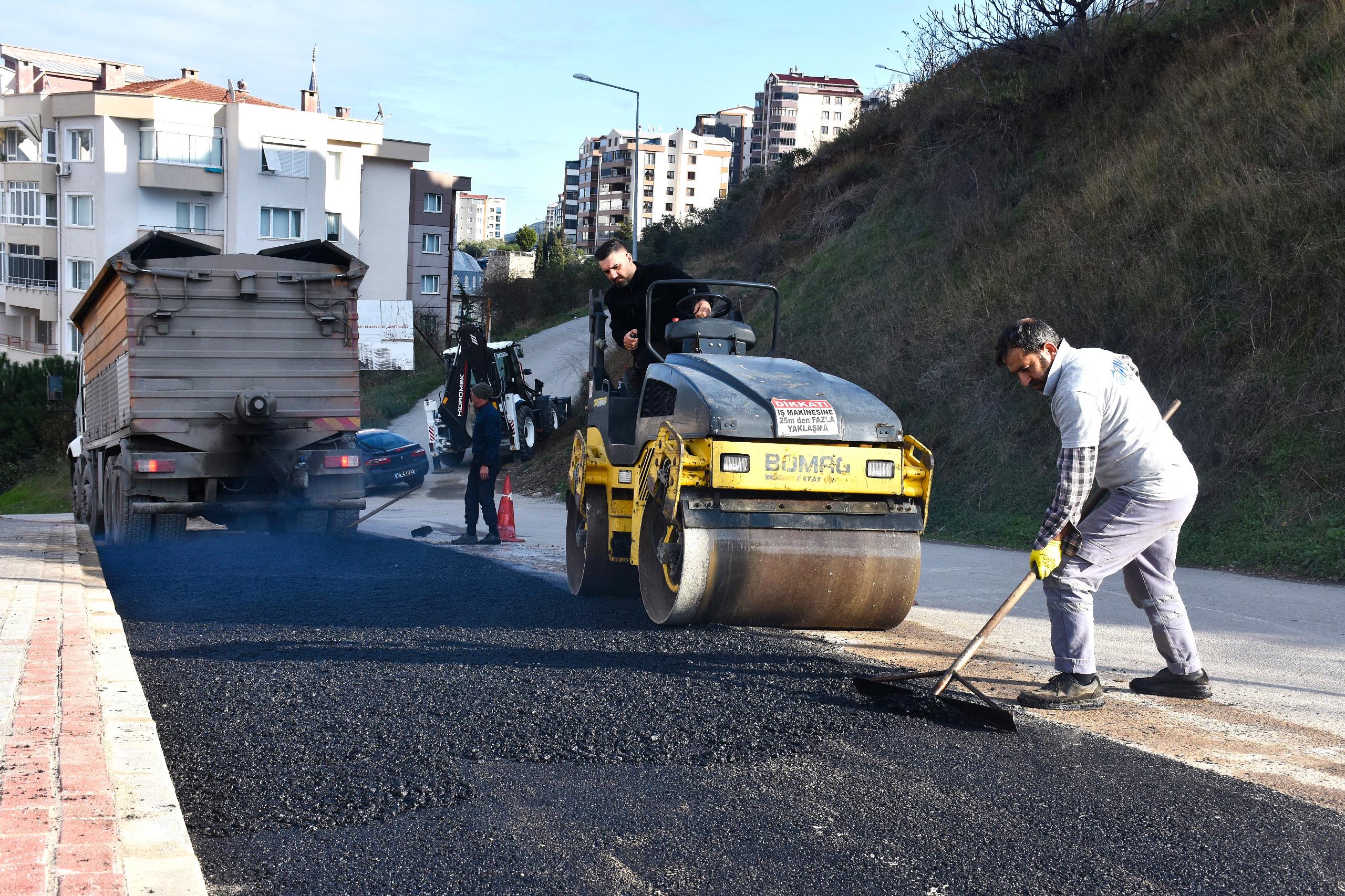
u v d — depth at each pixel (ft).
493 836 10.43
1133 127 56.44
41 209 158.51
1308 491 32.14
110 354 40.75
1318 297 36.99
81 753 11.18
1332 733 14.53
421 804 11.29
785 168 108.27
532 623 21.31
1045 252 52.54
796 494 20.24
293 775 12.14
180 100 150.10
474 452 38.63
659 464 20.43
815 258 77.25
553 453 83.87
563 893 9.18
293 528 41.45
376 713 14.57
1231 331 39.19
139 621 21.43
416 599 24.52
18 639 16.96
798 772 12.51
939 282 59.77
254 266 38.73
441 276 206.80
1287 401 35.06
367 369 153.99
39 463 132.77
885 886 9.48
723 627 20.88
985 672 17.85
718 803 11.47
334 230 164.45
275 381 39.11
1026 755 13.24
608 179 455.22
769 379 20.77
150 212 151.74
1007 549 38.04
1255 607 24.41
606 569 24.63
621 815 11.06
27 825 9.18
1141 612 23.91
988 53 72.95
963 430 48.52
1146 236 46.98
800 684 16.46
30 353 168.76
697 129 527.81
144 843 9.30
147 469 37.45
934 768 12.67
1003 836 10.63
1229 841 10.57
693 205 453.99
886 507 20.52
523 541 39.88
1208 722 15.03
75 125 151.64
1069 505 15.11
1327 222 38.58
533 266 286.25
